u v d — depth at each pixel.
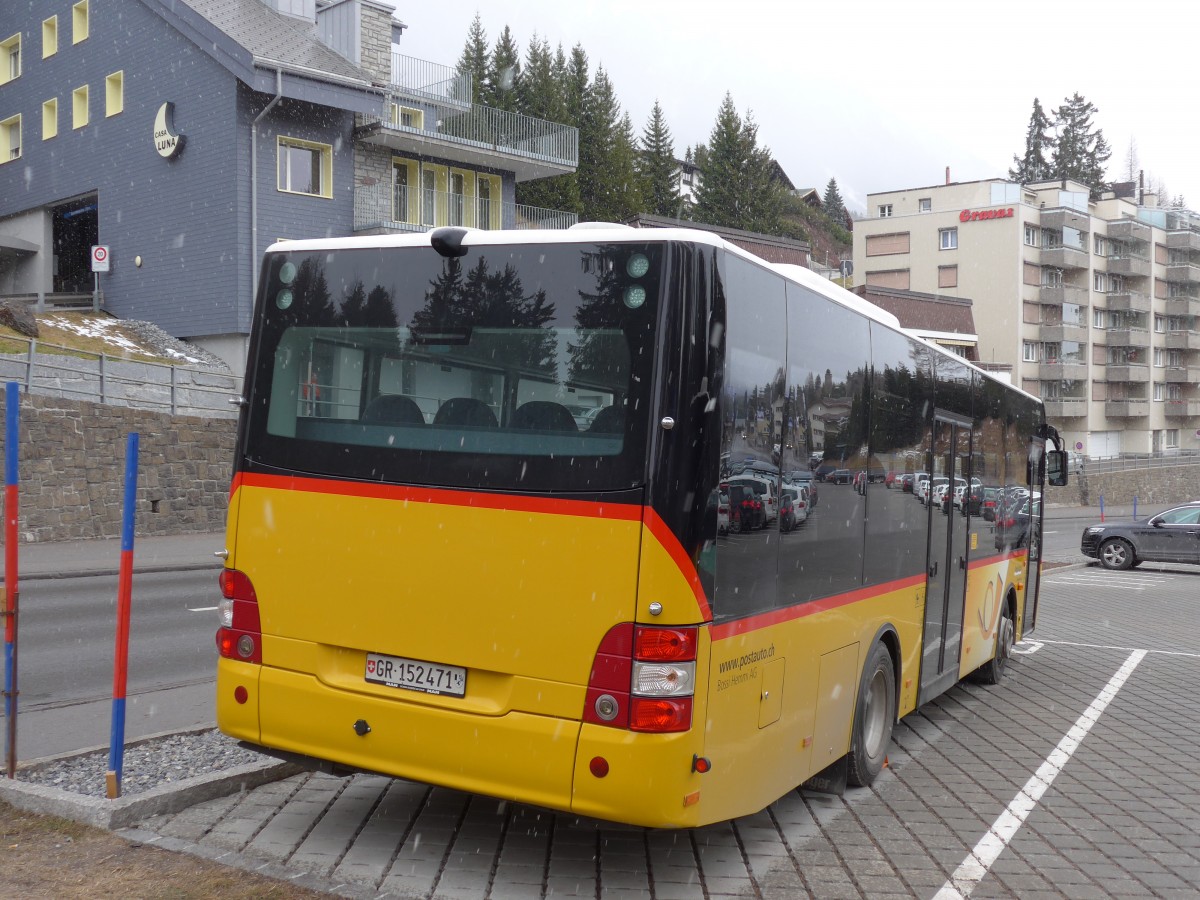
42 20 39.06
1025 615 12.24
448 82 37.78
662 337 4.59
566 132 39.53
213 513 24.73
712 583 4.62
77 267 42.31
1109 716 9.30
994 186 82.62
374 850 5.19
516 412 4.81
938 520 8.24
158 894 4.49
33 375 22.56
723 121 81.12
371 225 34.44
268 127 32.22
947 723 8.92
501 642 4.72
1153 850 5.81
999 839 5.89
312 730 5.14
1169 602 19.45
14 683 5.75
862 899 4.96
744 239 51.72
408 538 4.97
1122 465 73.75
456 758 4.78
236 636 5.41
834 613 6.05
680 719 4.46
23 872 4.65
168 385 24.31
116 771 5.39
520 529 4.71
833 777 6.41
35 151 39.97
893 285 85.44
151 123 34.44
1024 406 11.67
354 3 36.09
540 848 5.36
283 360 5.43
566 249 4.83
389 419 5.10
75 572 16.70
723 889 5.00
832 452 6.02
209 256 32.72
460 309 5.02
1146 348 92.81
